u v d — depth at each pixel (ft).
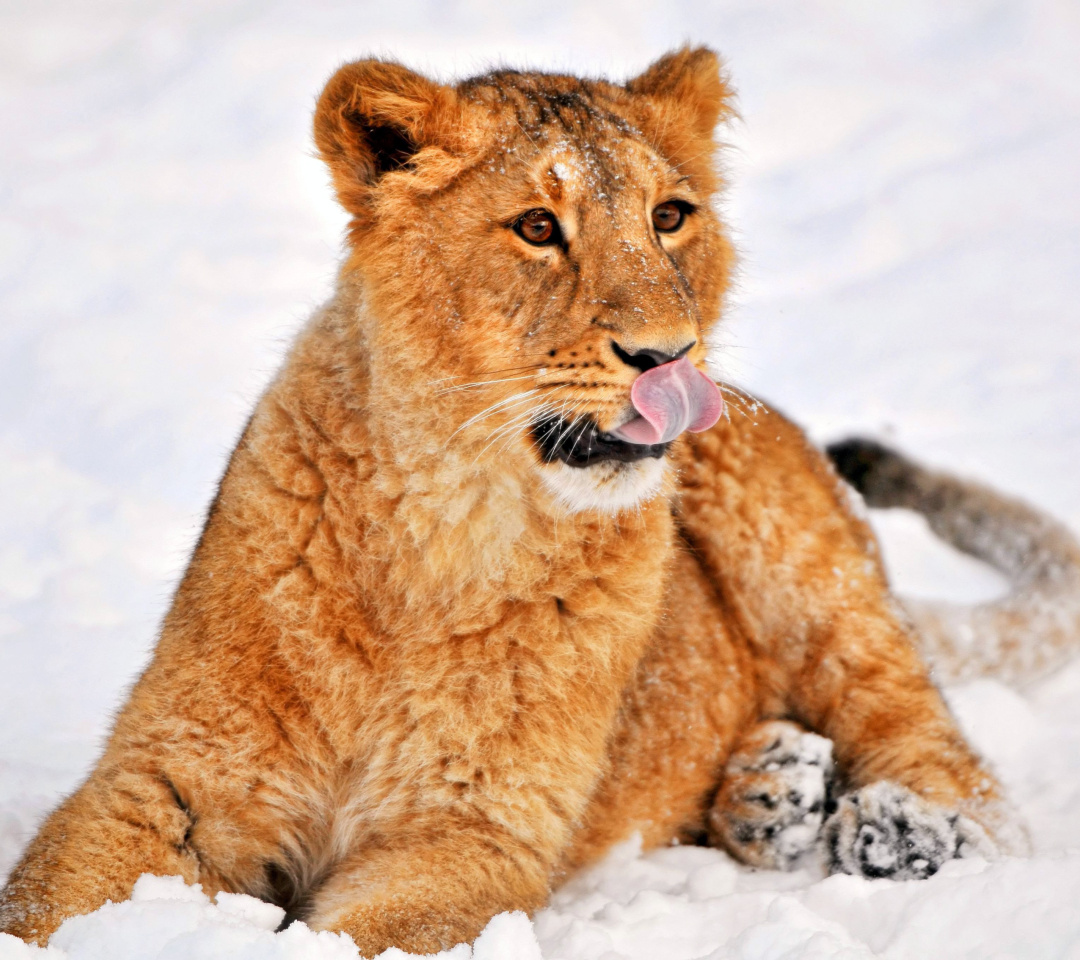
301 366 23.76
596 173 22.99
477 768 22.80
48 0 95.20
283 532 22.66
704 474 29.53
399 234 23.15
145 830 21.74
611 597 23.98
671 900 23.56
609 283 22.34
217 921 19.20
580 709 23.59
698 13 94.48
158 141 78.79
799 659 29.86
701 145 27.22
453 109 23.12
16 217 66.28
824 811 27.81
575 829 24.64
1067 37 90.99
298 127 80.38
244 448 23.97
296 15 93.04
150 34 90.89
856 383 55.42
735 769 28.35
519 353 22.68
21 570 39.32
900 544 45.39
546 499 23.24
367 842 23.40
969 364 56.65
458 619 22.93
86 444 47.85
